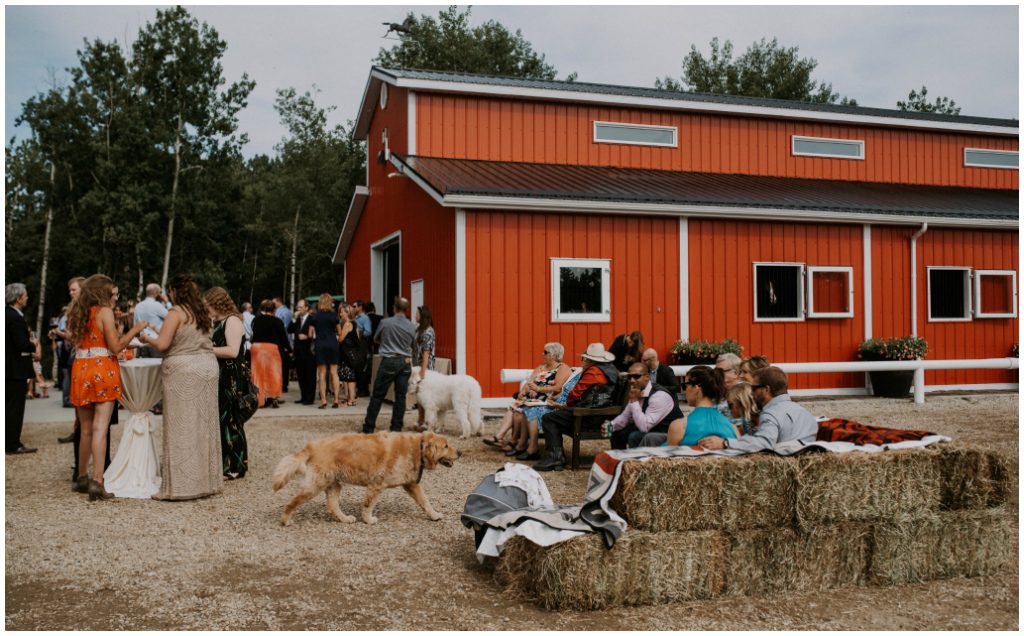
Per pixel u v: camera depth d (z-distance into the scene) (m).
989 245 15.14
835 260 14.15
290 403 12.97
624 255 12.87
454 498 6.54
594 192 12.56
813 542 4.46
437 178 12.40
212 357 6.62
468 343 11.98
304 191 38.44
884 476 4.58
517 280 12.28
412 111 14.64
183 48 35.84
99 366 6.41
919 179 17.97
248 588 4.40
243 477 7.25
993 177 18.58
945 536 4.70
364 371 14.28
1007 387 15.04
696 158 16.30
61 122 34.84
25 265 37.94
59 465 7.72
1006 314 15.16
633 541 4.16
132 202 32.16
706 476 4.32
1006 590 4.54
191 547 5.14
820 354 14.04
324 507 6.23
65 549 5.08
